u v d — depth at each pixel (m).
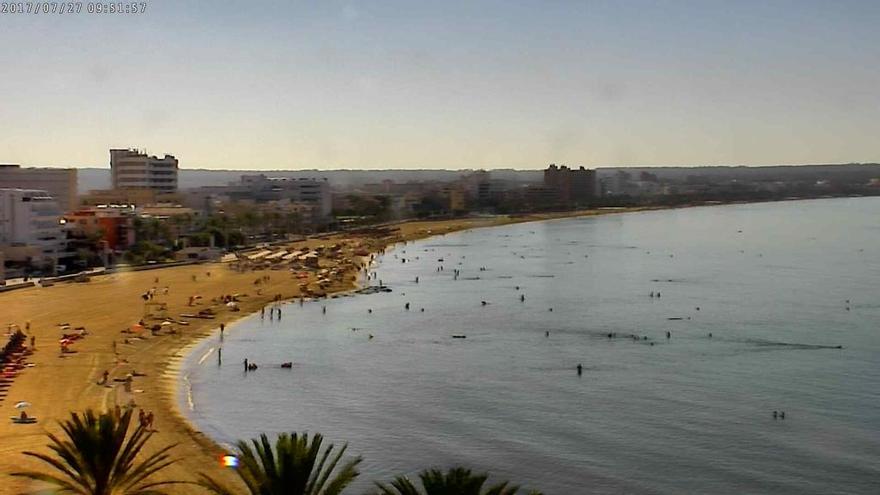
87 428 57.69
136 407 113.25
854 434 107.25
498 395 126.62
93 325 170.62
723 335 175.00
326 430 108.88
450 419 114.00
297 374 139.38
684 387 131.00
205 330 175.12
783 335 174.75
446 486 43.97
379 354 156.62
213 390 127.19
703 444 103.56
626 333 178.12
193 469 89.12
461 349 161.62
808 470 95.00
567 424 111.56
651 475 93.56
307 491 48.19
